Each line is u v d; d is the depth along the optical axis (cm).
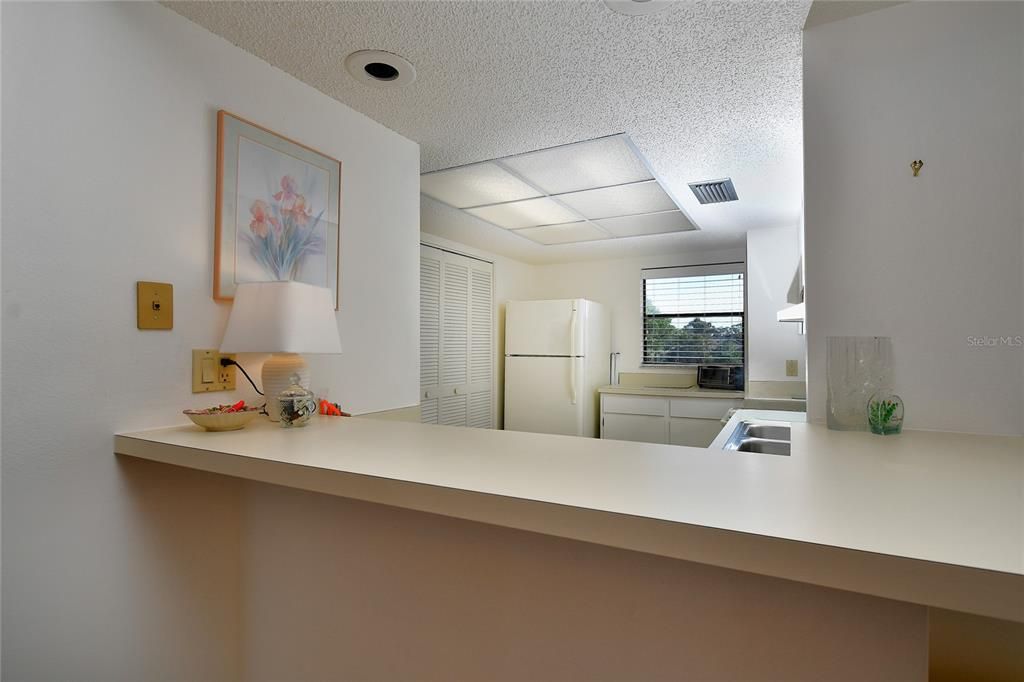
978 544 58
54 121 117
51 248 117
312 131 182
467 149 233
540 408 441
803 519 66
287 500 143
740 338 448
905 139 142
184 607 143
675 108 196
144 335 135
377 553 124
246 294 146
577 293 513
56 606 119
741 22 146
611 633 95
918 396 140
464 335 418
